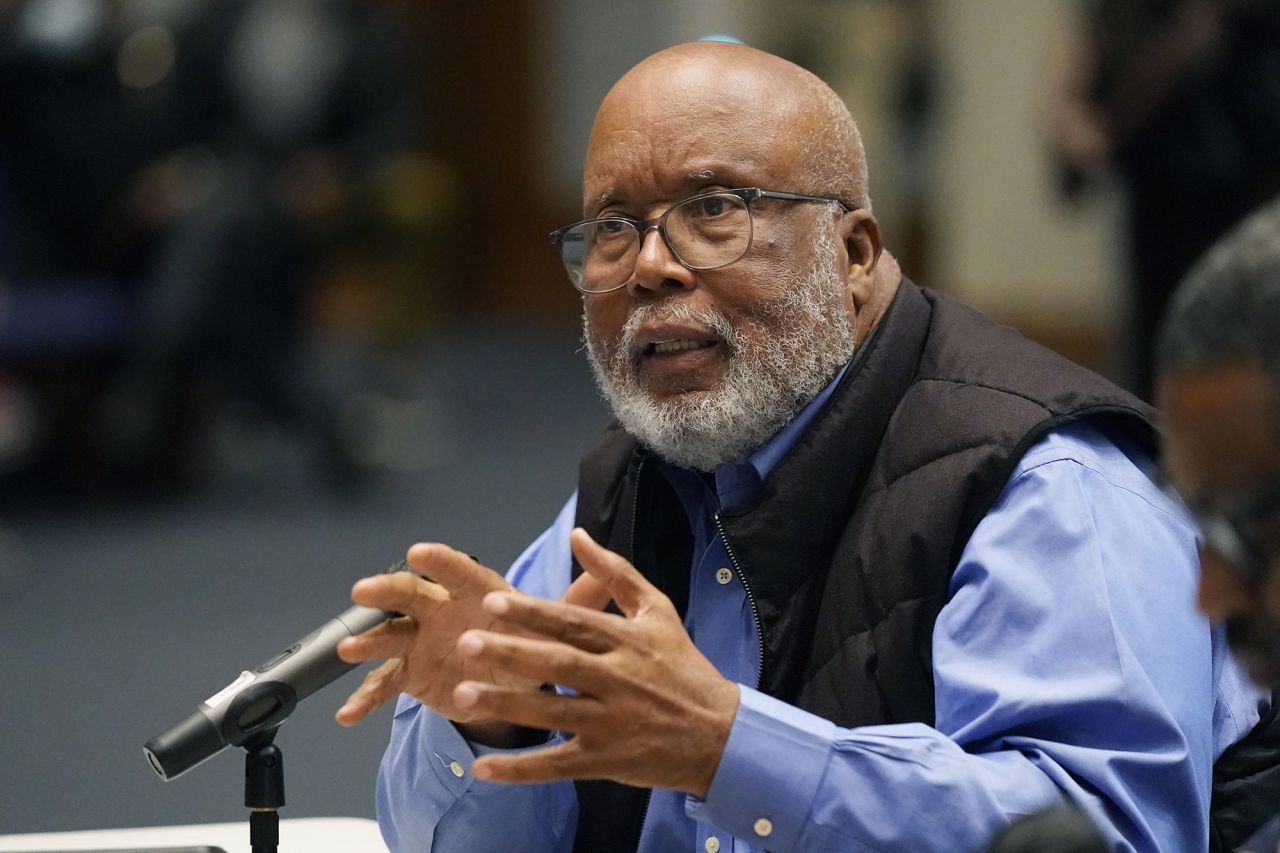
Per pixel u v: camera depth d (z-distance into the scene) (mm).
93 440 23156
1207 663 6082
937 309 6875
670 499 6953
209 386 23422
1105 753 5707
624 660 5238
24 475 23234
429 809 6621
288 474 25375
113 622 17641
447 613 5668
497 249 42594
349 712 5707
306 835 7309
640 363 6637
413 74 25281
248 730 5629
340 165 23297
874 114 35656
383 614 5840
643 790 6699
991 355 6566
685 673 5348
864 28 35438
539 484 24797
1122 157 15484
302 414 23469
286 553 20641
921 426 6438
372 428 25578
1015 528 6066
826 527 6461
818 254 6590
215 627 17422
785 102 6625
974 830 5500
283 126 22531
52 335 21984
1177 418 3365
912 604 6195
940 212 34594
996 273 33062
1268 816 6172
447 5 42031
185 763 5562
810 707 6320
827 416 6535
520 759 5219
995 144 32969
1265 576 3457
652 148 6551
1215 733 6340
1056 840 3521
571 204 41281
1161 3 15180
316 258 23422
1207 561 3553
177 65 22281
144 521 22406
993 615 5961
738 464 6641
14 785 12914
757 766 5410
